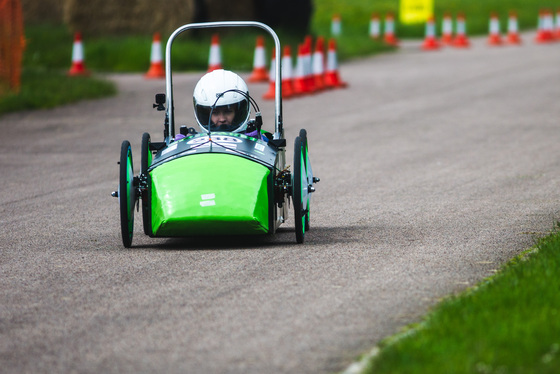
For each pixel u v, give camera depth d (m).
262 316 15.48
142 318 15.50
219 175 20.42
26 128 43.75
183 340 14.30
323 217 25.17
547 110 48.84
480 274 18.28
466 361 12.22
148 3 77.44
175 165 20.94
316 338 14.27
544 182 29.97
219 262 19.52
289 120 46.50
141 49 71.25
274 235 22.77
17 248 21.58
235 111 22.86
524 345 12.76
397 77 66.62
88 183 30.98
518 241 21.58
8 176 32.38
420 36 111.62
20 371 13.14
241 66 69.56
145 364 13.29
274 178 21.30
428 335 13.44
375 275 18.20
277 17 83.00
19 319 15.62
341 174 32.28
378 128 43.75
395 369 12.19
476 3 145.12
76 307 16.28
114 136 41.41
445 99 54.28
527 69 70.06
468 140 39.84
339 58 81.19
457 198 27.53
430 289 17.08
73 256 20.50
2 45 52.47
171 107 23.44
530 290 15.53
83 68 65.69
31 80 57.72
